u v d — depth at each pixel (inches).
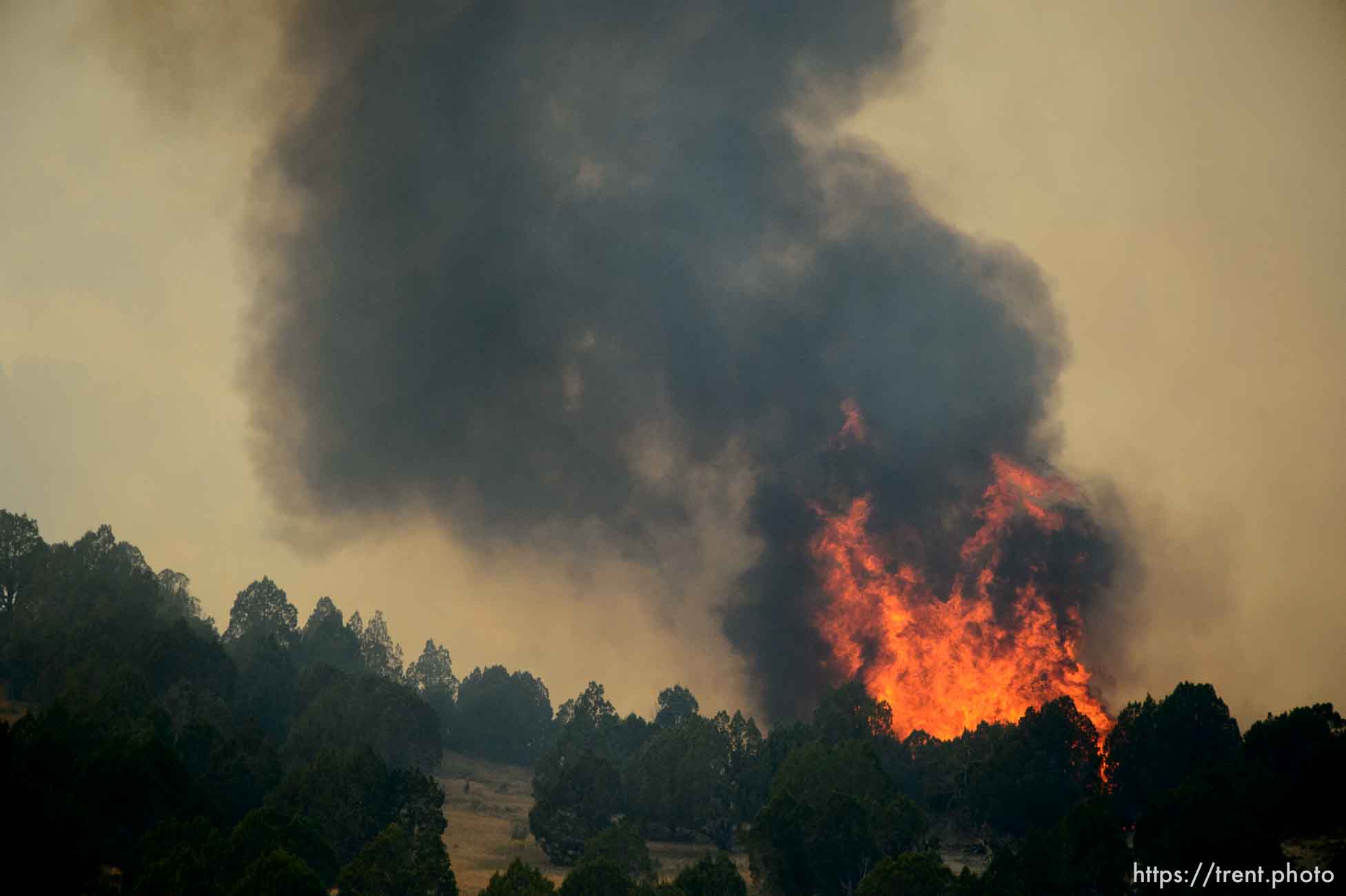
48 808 3070.9
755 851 3725.4
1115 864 3100.4
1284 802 3410.4
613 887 3201.3
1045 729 4306.1
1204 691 4104.3
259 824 3250.5
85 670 4753.9
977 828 4242.1
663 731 4894.2
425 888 3208.7
